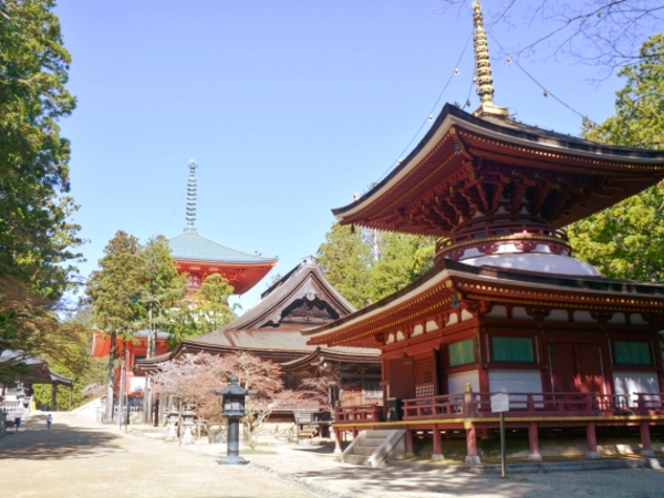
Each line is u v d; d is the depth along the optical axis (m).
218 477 16.89
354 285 62.88
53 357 30.89
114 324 56.06
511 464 16.61
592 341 20.39
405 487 14.05
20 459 22.62
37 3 26.08
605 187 23.11
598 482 14.49
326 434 36.00
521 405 18.86
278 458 23.20
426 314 21.22
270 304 47.72
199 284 84.56
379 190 23.39
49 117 27.67
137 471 18.44
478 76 25.98
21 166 23.91
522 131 19.44
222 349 41.16
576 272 20.94
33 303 28.78
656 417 19.25
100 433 41.56
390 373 24.25
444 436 21.11
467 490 13.42
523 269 20.45
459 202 22.69
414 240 53.28
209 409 32.59
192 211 98.81
